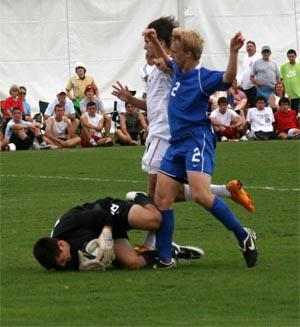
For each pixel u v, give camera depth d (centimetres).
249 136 7088
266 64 7531
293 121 7069
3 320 2005
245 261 2572
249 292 2220
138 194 2547
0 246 2927
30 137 6806
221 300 2152
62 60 8112
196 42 2452
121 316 2025
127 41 8144
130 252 2527
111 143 6906
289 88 7625
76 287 2305
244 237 2502
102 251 2464
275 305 2103
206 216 3447
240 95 7375
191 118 2470
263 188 4188
